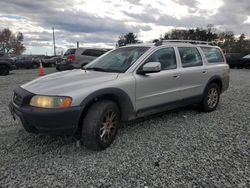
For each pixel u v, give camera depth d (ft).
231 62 87.56
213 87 21.15
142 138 15.08
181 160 12.31
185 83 18.29
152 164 11.91
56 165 11.75
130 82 14.52
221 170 11.37
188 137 15.33
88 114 12.85
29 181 10.45
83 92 12.55
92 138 12.78
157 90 16.24
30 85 13.83
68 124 12.12
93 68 16.49
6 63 59.26
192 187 10.09
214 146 14.01
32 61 97.35
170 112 20.89
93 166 11.68
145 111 15.84
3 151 13.12
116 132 14.23
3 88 34.24
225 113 20.95
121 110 14.51
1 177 10.70
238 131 16.48
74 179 10.63
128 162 12.08
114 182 10.44
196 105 21.25
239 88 35.14
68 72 16.02
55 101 12.04
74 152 13.11
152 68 14.62
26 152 13.05
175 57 17.98
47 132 12.12
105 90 13.25
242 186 10.16
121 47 18.31
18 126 16.87
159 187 10.10
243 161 12.24
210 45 22.12
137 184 10.30
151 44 17.43
